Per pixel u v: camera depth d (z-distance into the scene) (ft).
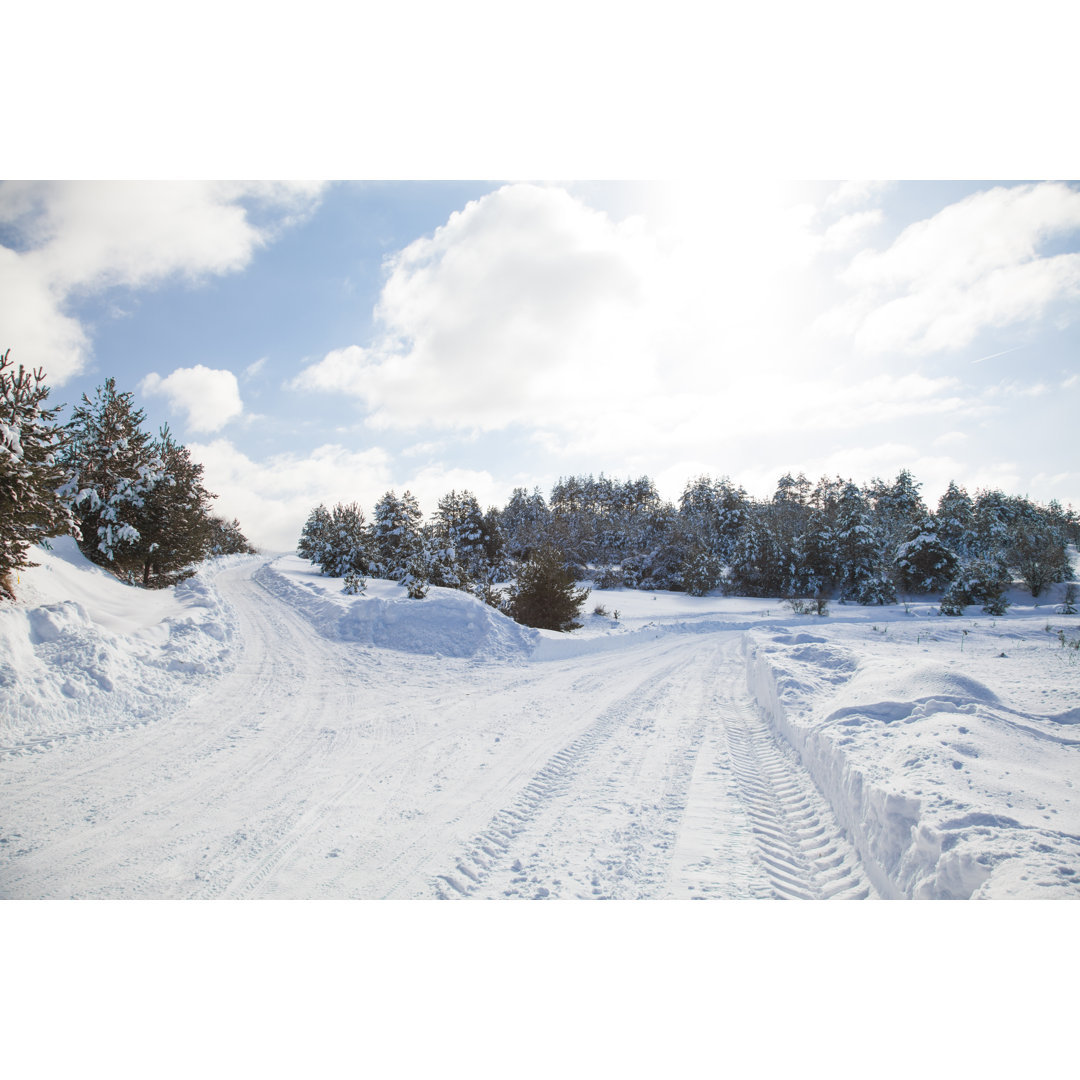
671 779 23.75
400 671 43.98
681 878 16.08
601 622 88.58
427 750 27.25
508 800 21.58
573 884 15.85
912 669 26.18
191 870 16.53
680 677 48.55
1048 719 22.15
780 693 30.91
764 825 19.38
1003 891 11.70
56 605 35.04
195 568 93.09
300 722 30.76
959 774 16.19
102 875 16.19
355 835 18.67
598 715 34.37
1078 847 12.60
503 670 47.24
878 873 15.12
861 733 21.45
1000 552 140.46
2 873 16.17
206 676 37.70
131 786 22.00
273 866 16.78
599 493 314.55
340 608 57.98
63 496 66.18
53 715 27.84
